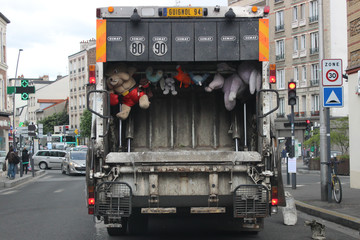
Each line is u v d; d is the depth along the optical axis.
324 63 13.61
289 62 57.28
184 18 7.82
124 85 8.43
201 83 8.68
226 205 7.66
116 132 8.86
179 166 7.60
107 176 7.63
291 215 11.02
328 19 53.12
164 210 7.63
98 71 7.81
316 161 35.19
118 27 7.79
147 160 7.59
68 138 85.50
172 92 8.76
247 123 8.93
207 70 8.58
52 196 18.56
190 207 7.68
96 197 7.53
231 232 10.00
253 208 7.51
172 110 9.11
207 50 7.79
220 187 7.66
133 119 9.05
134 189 7.64
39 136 36.81
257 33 7.80
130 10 7.80
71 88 98.69
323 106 13.66
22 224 11.42
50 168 45.94
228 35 7.80
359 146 18.50
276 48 58.94
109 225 7.88
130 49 7.78
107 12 7.79
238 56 7.79
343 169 30.02
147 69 8.52
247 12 7.82
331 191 13.48
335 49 53.03
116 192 7.57
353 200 14.16
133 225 9.64
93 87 7.86
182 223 11.24
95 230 10.45
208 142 9.11
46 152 45.69
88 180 7.54
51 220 12.03
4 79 45.19
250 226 7.96
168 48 7.79
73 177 32.72
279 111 58.56
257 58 7.78
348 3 19.62
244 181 7.66
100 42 7.79
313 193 17.02
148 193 7.64
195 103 9.14
